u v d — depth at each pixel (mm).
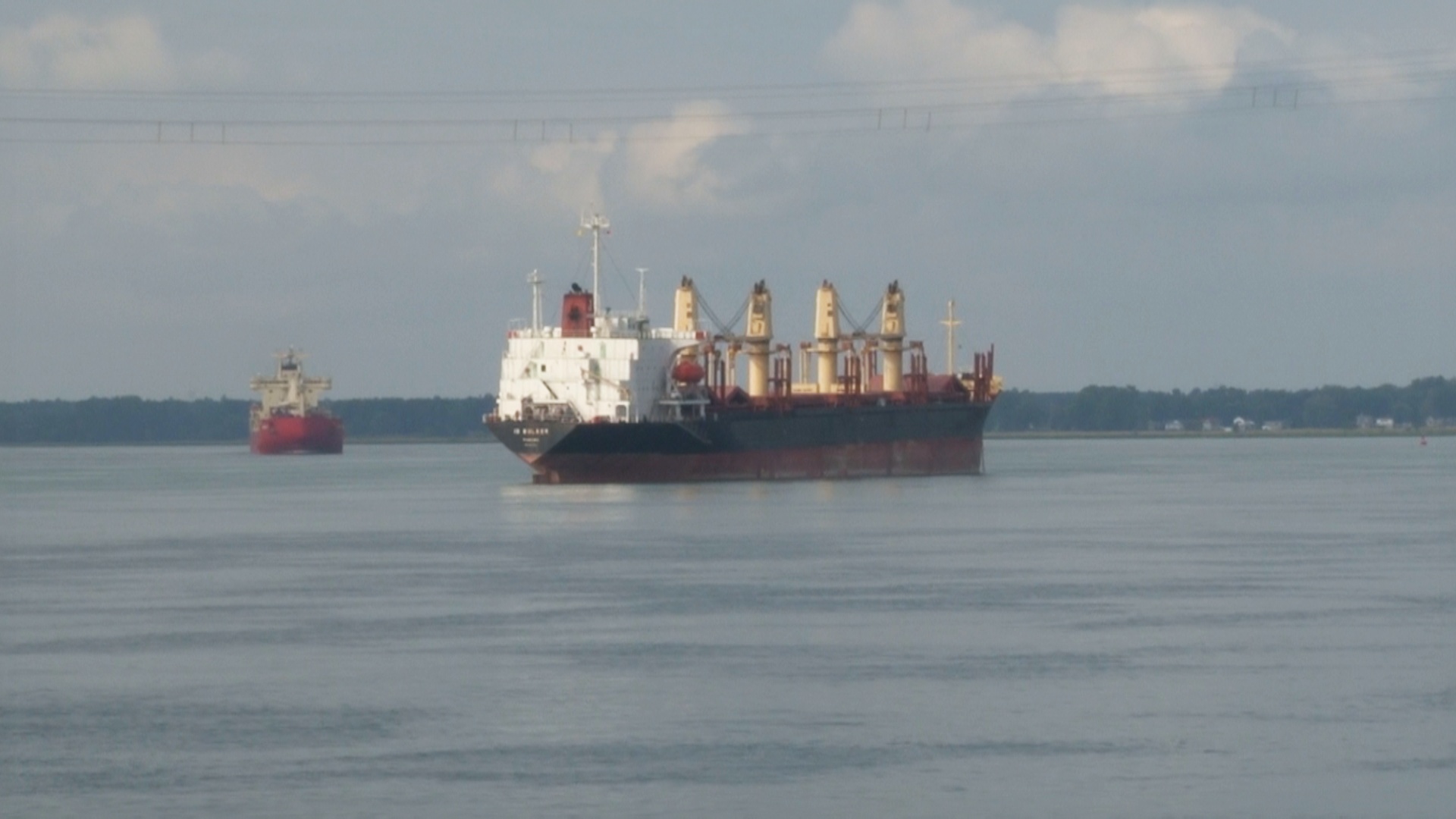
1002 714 195875
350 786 167250
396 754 179375
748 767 174000
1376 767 172250
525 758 177375
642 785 167625
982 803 161250
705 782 168625
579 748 181750
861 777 170000
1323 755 177125
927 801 162125
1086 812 158500
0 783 168875
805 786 166875
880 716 195625
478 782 168875
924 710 198500
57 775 171625
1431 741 182625
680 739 185125
